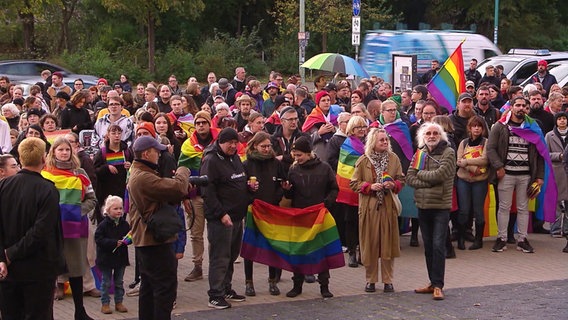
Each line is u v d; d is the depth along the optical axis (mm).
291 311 10453
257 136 11227
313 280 12062
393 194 11359
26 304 8336
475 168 13734
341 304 10781
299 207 11203
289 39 59375
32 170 8273
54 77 22953
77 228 9969
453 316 10148
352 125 12797
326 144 13531
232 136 10453
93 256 11305
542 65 24219
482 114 15539
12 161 9320
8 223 8195
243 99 15164
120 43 56406
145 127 10609
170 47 55188
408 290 11531
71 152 10367
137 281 11305
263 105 19203
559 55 30219
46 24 54406
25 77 32938
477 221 13969
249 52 56969
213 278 10562
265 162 11227
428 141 11078
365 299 11031
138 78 50250
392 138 13602
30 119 14297
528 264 13125
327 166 11359
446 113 16156
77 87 22359
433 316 10148
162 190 8766
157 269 8992
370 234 11344
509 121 13891
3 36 54875
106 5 48469
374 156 11375
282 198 11461
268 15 65938
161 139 12750
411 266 12984
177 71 52875
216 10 63719
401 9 66125
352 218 12797
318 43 59438
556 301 10828
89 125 16156
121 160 12539
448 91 16562
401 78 23688
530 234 15508
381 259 11391
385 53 32688
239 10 64938
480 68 30250
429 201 10945
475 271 12648
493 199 14156
